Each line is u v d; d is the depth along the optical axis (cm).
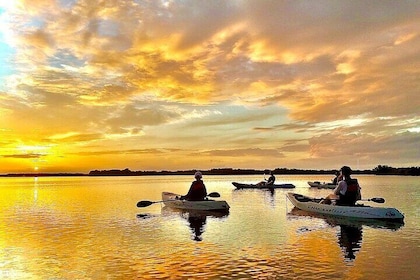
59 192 4403
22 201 3066
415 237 1387
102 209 2375
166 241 1328
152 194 3881
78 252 1172
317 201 2222
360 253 1129
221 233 1478
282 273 926
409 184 5962
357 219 1831
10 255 1146
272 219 1858
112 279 899
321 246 1234
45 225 1720
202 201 2216
